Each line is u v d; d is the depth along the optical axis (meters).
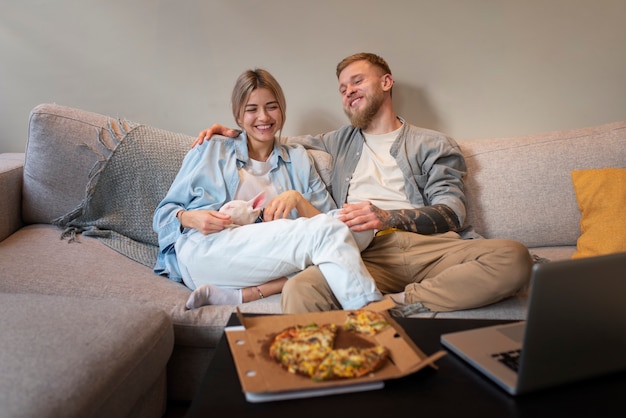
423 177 1.92
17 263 1.62
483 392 0.85
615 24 2.18
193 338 1.47
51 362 1.04
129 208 1.89
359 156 1.99
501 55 2.20
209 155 1.81
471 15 2.15
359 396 0.84
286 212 1.67
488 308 1.45
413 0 2.13
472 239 1.75
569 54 2.20
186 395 1.54
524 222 1.99
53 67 2.18
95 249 1.79
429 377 0.90
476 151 2.05
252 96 1.80
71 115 1.88
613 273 0.83
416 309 1.43
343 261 1.42
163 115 2.23
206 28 2.14
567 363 0.85
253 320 1.04
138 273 1.70
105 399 1.05
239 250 1.56
